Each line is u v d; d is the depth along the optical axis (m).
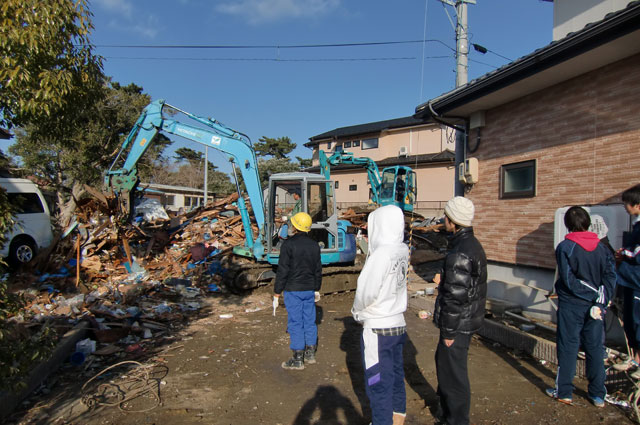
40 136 4.55
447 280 2.95
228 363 4.75
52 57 3.63
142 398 3.82
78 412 3.54
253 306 7.76
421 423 3.37
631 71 4.75
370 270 2.81
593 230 4.67
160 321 6.43
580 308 3.50
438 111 7.30
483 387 4.02
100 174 17.52
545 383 4.09
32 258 9.28
